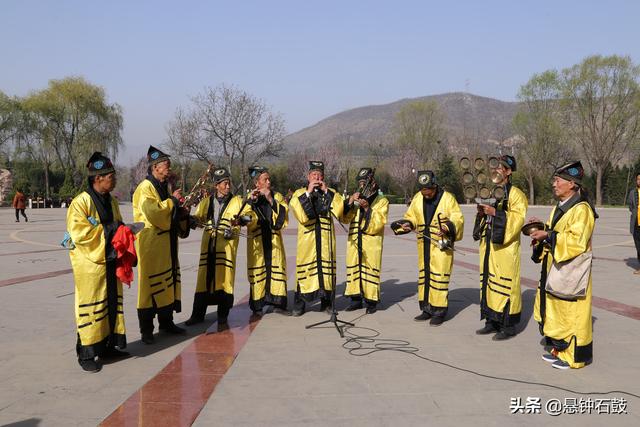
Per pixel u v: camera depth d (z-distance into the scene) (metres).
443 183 60.28
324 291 7.45
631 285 9.73
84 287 5.36
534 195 59.25
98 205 5.50
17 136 56.84
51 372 5.30
